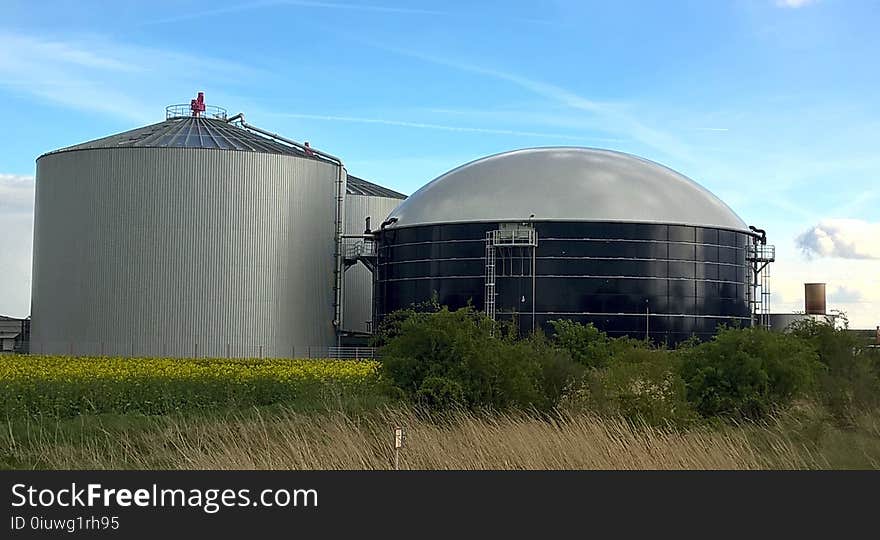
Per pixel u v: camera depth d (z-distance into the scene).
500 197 56.69
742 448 17.78
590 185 56.69
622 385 22.36
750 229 62.06
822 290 75.06
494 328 23.53
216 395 27.69
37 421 22.08
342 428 17.78
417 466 16.02
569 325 39.31
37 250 62.09
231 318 58.00
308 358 58.19
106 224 57.97
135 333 57.25
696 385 25.19
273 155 59.72
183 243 57.69
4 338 76.75
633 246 55.12
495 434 17.44
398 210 62.66
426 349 22.31
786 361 25.84
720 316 57.03
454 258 56.62
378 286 61.59
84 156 58.72
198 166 58.06
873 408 26.42
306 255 61.12
